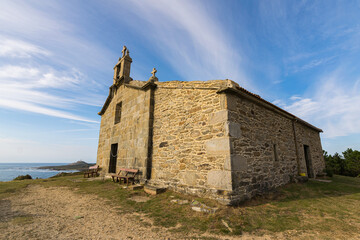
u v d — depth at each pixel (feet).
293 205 14.85
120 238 9.12
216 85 17.24
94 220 11.42
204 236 9.44
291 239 9.34
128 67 32.60
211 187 15.14
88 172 32.24
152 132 22.76
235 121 16.15
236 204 13.66
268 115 22.04
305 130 32.91
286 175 22.84
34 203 15.11
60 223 10.84
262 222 11.29
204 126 17.12
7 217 11.57
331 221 11.69
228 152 14.60
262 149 19.15
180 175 18.04
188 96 19.54
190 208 13.24
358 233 10.05
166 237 9.29
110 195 17.69
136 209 13.48
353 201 16.51
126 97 29.94
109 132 33.83
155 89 24.23
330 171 34.63
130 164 24.77
